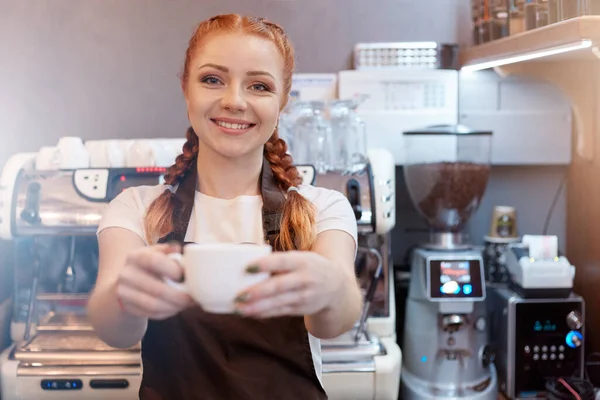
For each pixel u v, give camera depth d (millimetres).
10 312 1967
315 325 944
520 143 2266
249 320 1091
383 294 1923
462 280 1880
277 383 1090
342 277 812
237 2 2297
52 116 2291
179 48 2295
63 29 2271
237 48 1001
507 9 1965
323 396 1110
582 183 2211
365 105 2215
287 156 1230
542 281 1910
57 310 1900
